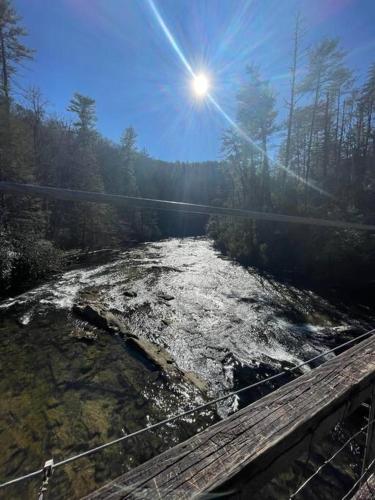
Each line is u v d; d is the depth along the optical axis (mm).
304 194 16453
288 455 678
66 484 2734
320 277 10750
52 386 4129
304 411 743
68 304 7469
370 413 942
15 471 2820
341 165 21297
